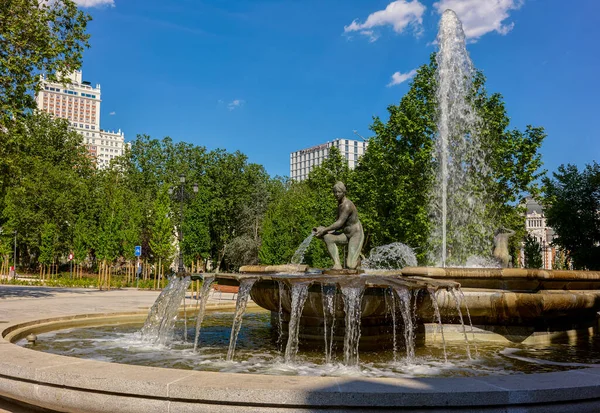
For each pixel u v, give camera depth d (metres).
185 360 7.25
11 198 41.12
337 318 8.08
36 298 18.38
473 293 9.15
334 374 6.35
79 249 39.03
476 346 8.95
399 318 8.69
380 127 29.34
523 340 9.34
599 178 35.78
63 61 21.53
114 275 45.12
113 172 53.66
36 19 20.64
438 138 27.11
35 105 21.52
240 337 9.70
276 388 4.16
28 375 4.86
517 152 27.14
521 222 27.67
